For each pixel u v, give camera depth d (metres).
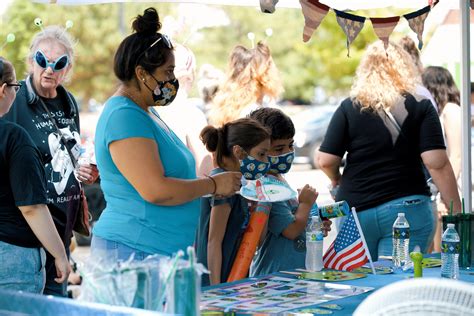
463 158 5.28
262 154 3.94
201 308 3.08
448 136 6.68
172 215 3.37
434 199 5.62
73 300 2.42
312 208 4.20
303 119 17.89
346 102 5.07
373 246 4.99
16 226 3.55
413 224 4.91
